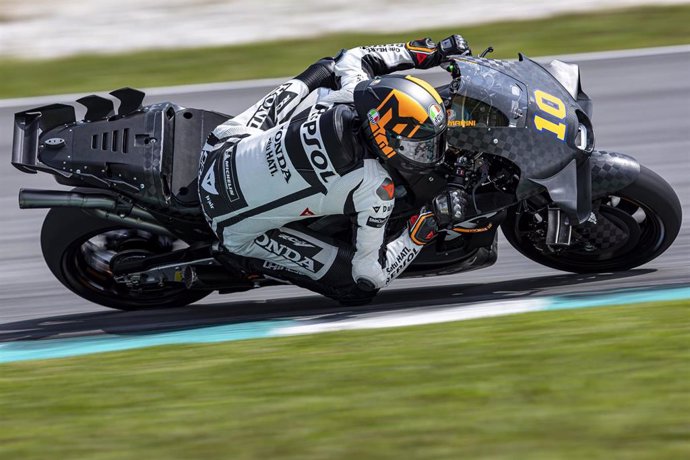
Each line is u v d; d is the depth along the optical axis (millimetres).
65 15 38781
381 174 15484
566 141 16531
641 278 18656
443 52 17828
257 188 16281
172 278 18219
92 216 18109
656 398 12453
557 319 16109
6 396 14758
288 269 17391
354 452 11609
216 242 17844
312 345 16016
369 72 17516
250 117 17406
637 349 14305
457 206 16188
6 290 20953
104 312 19938
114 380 15062
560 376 13477
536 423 11977
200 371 15133
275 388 14023
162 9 38812
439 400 12984
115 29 36844
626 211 18609
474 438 11703
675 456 10836
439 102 15391
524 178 16391
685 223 21219
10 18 38750
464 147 16344
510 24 34625
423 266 18062
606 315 16141
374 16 36406
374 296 19109
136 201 17656
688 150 24234
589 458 10938
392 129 15008
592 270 19188
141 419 13242
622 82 28109
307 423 12594
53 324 19375
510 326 15977
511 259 20703
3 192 24734
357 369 14484
